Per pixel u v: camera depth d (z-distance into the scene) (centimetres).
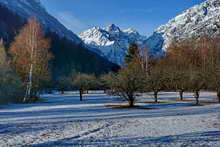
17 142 761
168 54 6625
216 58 5597
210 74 2708
